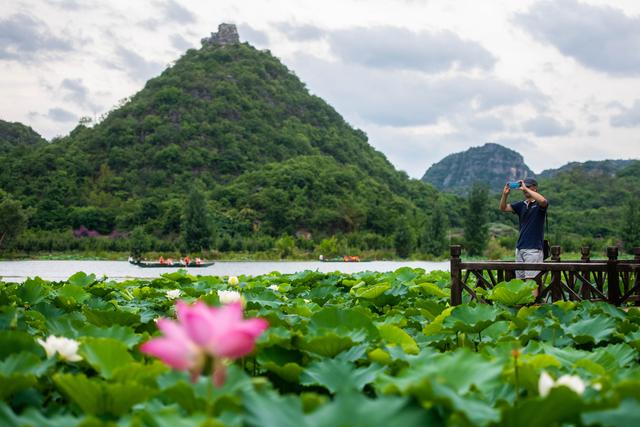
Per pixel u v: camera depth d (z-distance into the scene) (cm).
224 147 13262
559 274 739
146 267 4897
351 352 339
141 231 8719
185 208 8656
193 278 1045
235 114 14488
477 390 254
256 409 177
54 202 10669
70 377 225
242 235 9900
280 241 8931
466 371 268
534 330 440
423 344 456
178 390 230
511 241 9725
